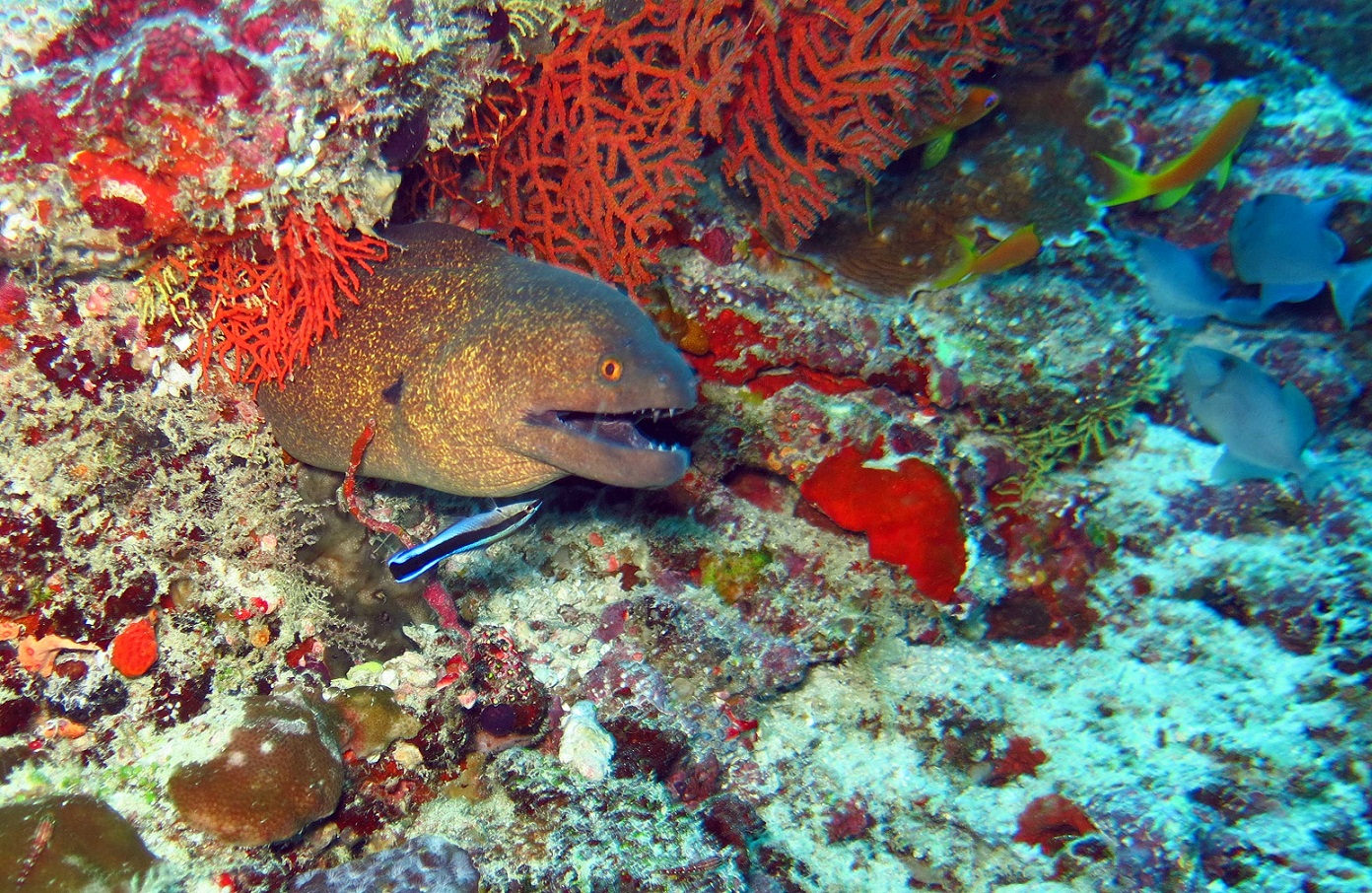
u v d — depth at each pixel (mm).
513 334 505
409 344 533
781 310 707
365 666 584
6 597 492
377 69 473
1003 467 780
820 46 592
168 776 493
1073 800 703
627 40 561
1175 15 797
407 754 557
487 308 521
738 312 703
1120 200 740
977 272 696
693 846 540
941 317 740
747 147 626
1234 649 774
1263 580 786
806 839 685
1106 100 758
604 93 595
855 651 749
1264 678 756
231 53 442
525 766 567
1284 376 871
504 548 701
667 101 581
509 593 697
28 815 460
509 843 533
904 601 744
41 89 437
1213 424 814
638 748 611
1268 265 792
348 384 545
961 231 720
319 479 593
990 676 765
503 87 565
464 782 568
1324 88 829
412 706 559
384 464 566
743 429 735
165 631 528
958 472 750
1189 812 696
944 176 723
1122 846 685
